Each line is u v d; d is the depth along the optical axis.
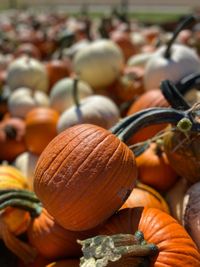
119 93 0.86
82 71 0.85
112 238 0.36
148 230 0.39
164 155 0.59
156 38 1.34
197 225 0.45
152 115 0.47
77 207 0.41
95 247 0.35
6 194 0.50
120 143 0.43
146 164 0.59
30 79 0.93
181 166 0.51
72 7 4.45
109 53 0.85
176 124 0.47
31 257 0.51
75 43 1.32
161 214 0.41
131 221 0.41
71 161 0.41
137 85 0.83
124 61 1.09
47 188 0.42
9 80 0.95
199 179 0.51
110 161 0.41
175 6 4.17
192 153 0.49
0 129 0.82
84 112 0.66
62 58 1.10
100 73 0.84
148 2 4.55
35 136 0.74
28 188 0.62
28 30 1.79
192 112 0.46
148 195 0.51
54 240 0.47
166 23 1.85
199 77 0.61
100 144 0.42
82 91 0.80
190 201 0.48
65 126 0.66
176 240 0.39
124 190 0.41
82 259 0.35
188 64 0.74
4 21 2.26
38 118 0.75
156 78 0.74
